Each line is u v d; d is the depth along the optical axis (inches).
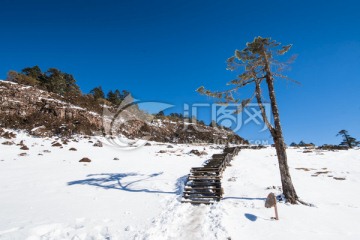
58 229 333.1
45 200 483.8
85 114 1797.5
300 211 424.5
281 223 365.1
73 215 396.5
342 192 578.6
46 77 2440.9
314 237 313.9
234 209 438.0
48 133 1457.9
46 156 1025.5
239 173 809.5
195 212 426.9
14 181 632.4
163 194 559.2
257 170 880.3
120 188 614.5
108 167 909.8
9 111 1494.8
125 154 1272.1
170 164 1026.7
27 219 368.5
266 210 429.7
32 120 1520.7
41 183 626.8
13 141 1202.0
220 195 527.5
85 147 1328.7
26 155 1000.2
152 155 1289.4
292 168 952.9
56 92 2175.2
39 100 1702.8
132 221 375.2
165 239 310.5
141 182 679.1
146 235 315.3
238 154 1425.9
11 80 1914.4
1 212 399.9
